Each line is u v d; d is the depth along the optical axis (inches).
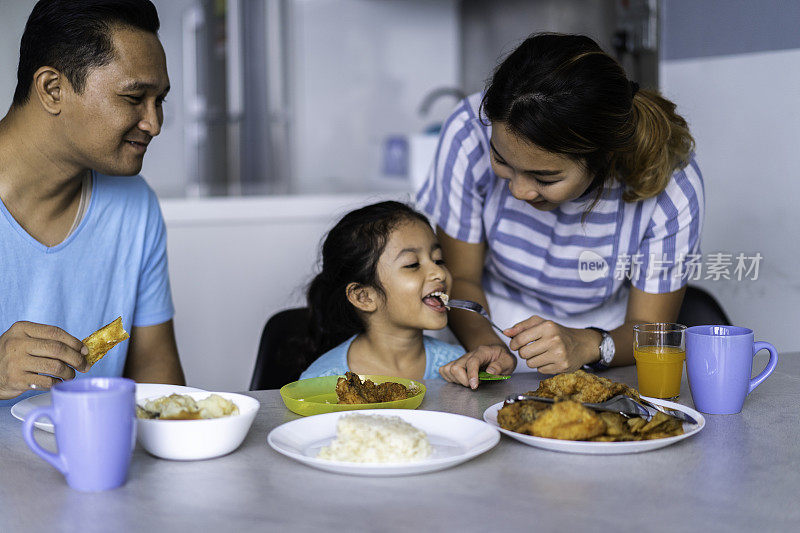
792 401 43.9
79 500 30.5
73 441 30.8
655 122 52.9
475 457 34.9
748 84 87.0
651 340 44.7
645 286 61.5
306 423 37.8
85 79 43.5
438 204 64.7
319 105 177.3
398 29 178.4
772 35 83.6
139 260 56.4
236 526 28.2
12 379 38.8
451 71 181.6
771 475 32.8
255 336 96.7
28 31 44.4
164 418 35.7
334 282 62.7
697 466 33.8
